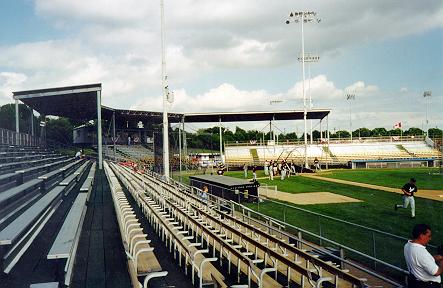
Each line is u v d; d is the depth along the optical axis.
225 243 8.24
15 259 6.54
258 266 9.02
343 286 7.81
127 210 11.23
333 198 23.52
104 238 9.84
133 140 60.72
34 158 21.00
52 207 12.03
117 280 6.77
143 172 32.56
